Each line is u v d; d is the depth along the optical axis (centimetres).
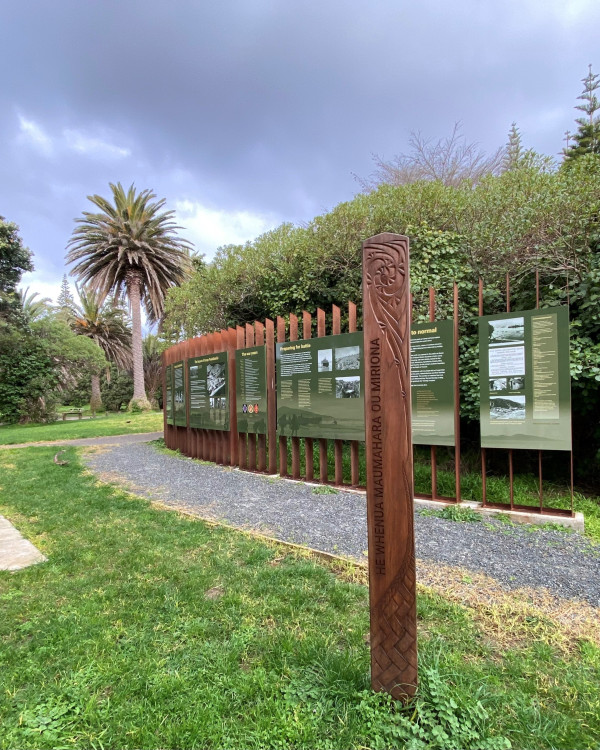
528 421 498
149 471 842
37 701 211
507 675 225
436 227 768
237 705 206
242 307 1143
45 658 246
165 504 589
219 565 371
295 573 352
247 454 830
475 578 341
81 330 3547
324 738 186
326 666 228
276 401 752
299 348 702
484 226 702
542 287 666
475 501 558
